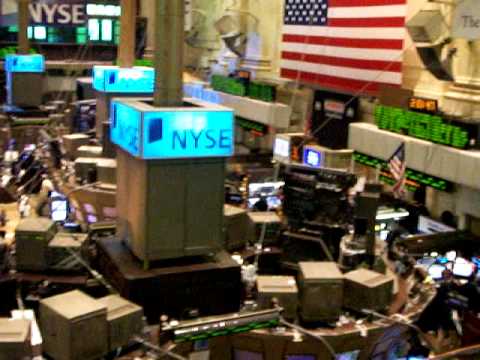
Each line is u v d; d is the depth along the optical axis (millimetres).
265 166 24000
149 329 9133
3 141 24172
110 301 8781
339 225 11453
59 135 22969
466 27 17156
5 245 10312
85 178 16516
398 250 14258
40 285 10047
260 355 9547
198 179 9656
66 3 37281
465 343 14266
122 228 10469
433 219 19047
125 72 20328
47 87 36781
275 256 11844
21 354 7316
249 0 29156
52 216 15367
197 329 8281
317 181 11477
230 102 28516
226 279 9766
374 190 11266
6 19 36656
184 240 9727
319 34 23266
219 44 32812
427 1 18797
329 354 9516
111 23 38031
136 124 9281
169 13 9766
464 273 16438
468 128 16625
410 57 20203
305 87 25438
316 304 9688
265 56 28078
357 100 22234
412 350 11320
